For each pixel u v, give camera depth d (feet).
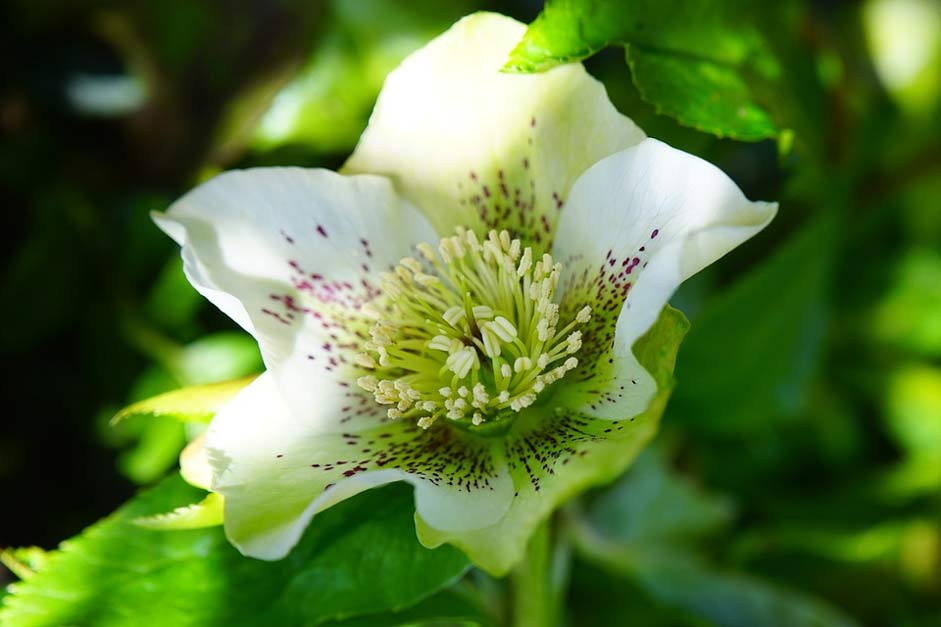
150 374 0.97
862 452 1.10
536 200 0.82
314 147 0.98
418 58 0.81
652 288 0.74
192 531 0.82
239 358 0.96
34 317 0.98
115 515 0.82
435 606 0.84
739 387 0.96
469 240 0.82
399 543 0.81
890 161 1.04
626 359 0.77
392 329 0.82
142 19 0.99
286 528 0.76
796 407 0.98
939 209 1.09
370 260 0.82
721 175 0.76
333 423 0.80
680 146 0.93
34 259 0.97
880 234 1.10
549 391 0.80
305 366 0.81
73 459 1.00
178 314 0.97
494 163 0.82
